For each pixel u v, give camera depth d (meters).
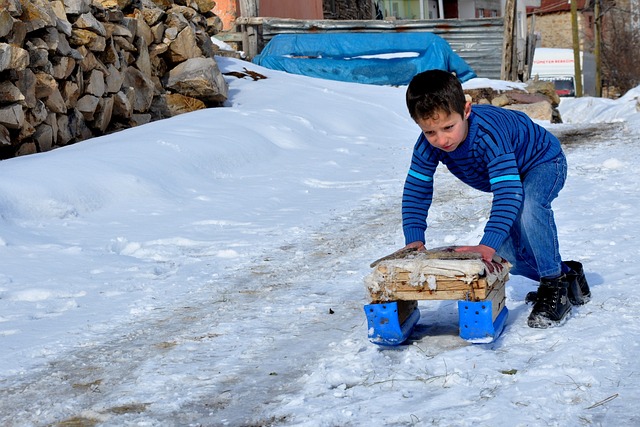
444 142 3.77
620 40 50.75
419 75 3.76
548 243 4.20
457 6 40.31
